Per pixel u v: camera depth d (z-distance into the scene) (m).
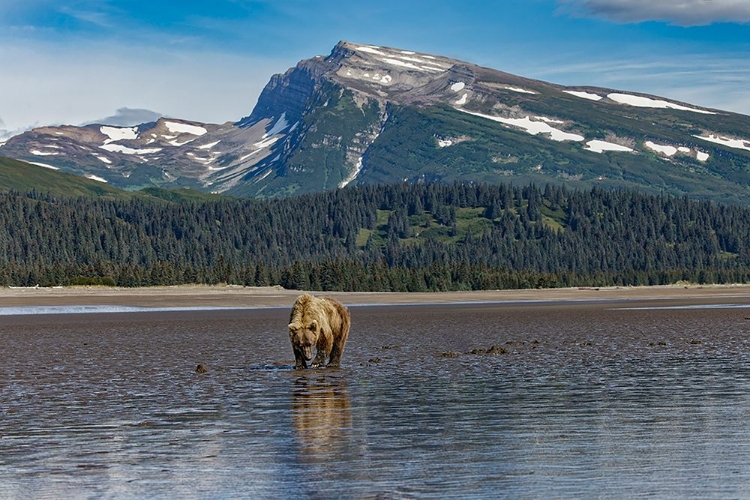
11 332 76.88
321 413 27.06
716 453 20.09
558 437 22.41
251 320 96.12
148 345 59.03
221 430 24.23
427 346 55.38
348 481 17.92
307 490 17.28
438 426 24.30
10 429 24.83
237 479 18.36
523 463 19.36
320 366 42.06
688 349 49.31
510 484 17.44
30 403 30.31
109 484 18.09
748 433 22.53
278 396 31.33
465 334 67.62
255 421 25.70
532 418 25.45
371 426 24.47
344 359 46.44
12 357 50.47
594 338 60.47
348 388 33.31
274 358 48.28
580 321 86.75
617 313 106.75
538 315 104.75
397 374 38.12
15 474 19.09
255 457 20.55
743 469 18.42
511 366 40.91
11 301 145.12
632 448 20.83
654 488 16.91
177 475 18.83
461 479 17.92
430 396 30.53
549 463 19.33
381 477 18.20
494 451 20.72
